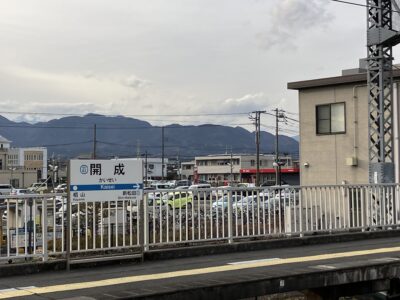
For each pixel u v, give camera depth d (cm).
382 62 1712
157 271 862
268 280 757
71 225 895
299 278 786
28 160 13900
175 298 684
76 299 642
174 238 1009
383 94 1723
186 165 14400
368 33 1708
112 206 925
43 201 886
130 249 962
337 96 2431
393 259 906
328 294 844
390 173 1716
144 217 975
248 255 1023
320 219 1212
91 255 917
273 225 1144
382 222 1330
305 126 2552
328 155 2459
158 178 13525
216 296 715
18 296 694
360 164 2341
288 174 8256
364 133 2331
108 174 920
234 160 12231
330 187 1237
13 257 852
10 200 881
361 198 1293
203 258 991
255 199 1120
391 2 1678
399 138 2172
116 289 729
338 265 851
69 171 884
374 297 939
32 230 886
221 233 1074
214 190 1062
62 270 877
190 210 1034
